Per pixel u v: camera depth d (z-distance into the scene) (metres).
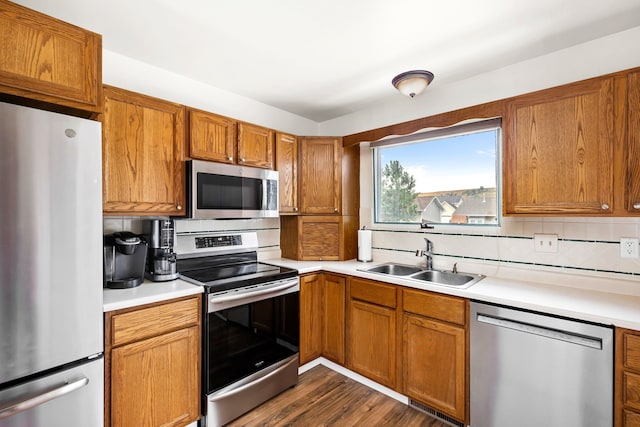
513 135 1.83
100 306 1.36
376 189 3.01
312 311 2.50
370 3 1.47
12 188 1.12
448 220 2.53
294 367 2.29
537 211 1.75
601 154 1.55
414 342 1.99
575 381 1.42
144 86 2.10
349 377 2.41
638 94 1.45
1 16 1.16
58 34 1.30
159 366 1.61
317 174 2.82
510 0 1.45
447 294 1.85
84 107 1.37
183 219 2.21
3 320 1.10
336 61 2.07
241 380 1.94
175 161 1.96
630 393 1.30
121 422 1.47
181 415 1.70
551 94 1.70
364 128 2.98
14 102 1.29
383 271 2.57
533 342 1.54
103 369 1.38
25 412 1.17
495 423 1.66
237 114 2.64
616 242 1.76
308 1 1.46
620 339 1.32
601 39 1.76
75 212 1.27
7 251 1.11
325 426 1.86
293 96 2.67
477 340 1.72
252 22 1.64
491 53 1.94
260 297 2.05
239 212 2.23
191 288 1.75
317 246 2.85
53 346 1.22
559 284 1.93
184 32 1.74
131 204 1.77
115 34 1.76
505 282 2.00
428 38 1.78
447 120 2.24
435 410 1.92
